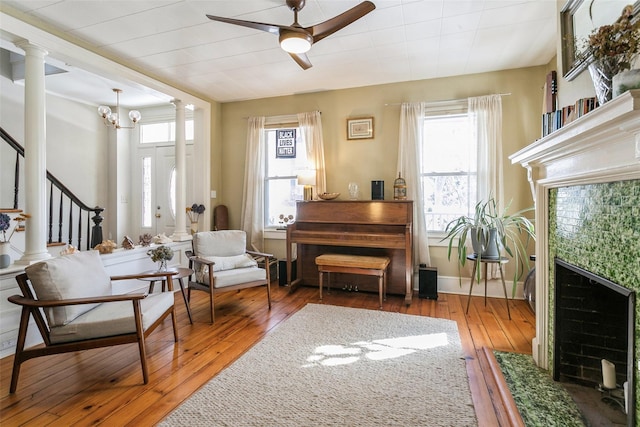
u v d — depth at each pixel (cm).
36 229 276
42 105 280
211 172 490
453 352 248
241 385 204
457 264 407
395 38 308
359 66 373
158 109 558
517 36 305
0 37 264
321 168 447
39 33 276
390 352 248
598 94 147
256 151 483
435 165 418
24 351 200
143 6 258
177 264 427
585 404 171
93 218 454
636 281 127
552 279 205
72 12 265
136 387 203
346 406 183
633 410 128
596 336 187
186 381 210
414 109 407
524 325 301
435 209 419
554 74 219
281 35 233
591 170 151
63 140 504
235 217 509
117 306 233
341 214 409
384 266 357
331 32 234
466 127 407
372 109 435
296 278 451
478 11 265
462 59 355
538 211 219
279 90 454
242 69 382
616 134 129
